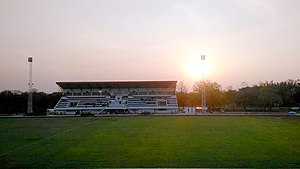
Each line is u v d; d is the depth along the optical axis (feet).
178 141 106.11
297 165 67.46
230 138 113.70
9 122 207.82
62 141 109.40
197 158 75.72
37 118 255.29
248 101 373.81
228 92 419.54
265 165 67.46
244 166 66.54
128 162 71.41
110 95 374.43
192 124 175.01
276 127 156.25
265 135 122.52
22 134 133.59
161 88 380.37
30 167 66.80
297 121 196.24
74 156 79.36
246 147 92.53
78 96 371.56
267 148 90.53
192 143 101.24
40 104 415.03
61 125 179.83
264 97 360.69
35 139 116.06
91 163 70.54
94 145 98.43
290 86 414.41
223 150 87.20
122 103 360.69
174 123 182.91
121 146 95.81
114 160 73.82
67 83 367.86
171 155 79.87
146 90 380.78
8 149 91.91
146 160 73.61
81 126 170.91
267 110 370.12
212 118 228.84
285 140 107.96
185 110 344.28
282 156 77.87
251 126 161.79
